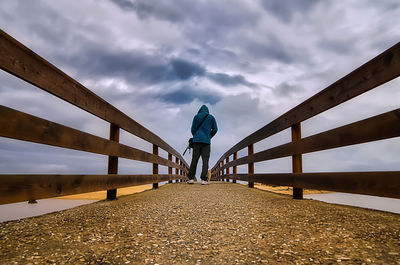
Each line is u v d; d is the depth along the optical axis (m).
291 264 1.78
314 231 2.40
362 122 2.60
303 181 3.83
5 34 1.96
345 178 2.84
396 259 1.71
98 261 1.85
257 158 6.18
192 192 5.71
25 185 2.25
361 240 2.08
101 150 3.66
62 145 2.74
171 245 2.19
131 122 4.91
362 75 2.62
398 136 2.16
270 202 4.07
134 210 3.49
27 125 2.23
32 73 2.26
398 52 2.15
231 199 4.52
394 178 2.20
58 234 2.34
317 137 3.47
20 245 2.04
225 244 2.21
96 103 3.51
